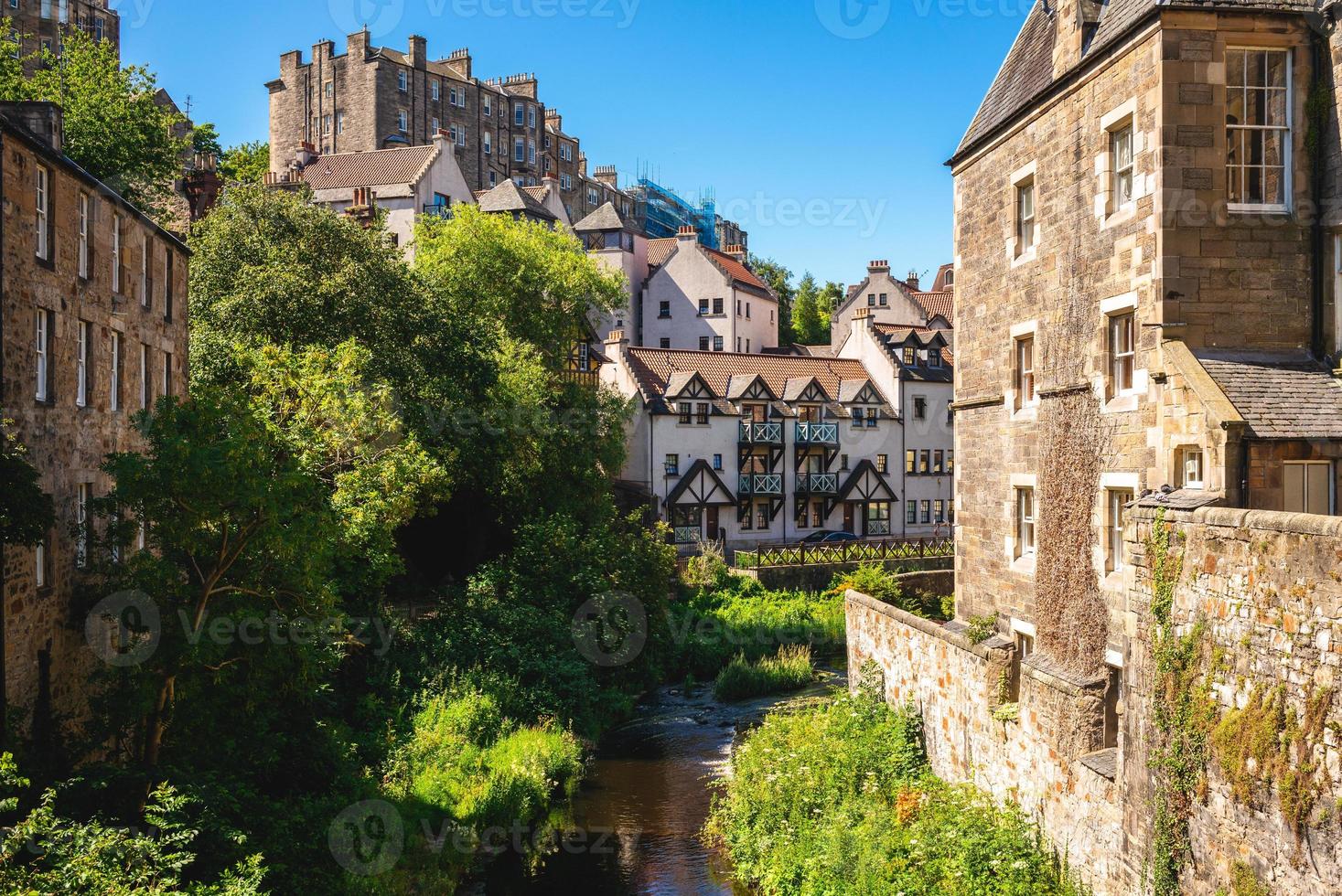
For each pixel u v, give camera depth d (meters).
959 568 20.97
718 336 62.66
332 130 75.56
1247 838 9.85
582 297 42.72
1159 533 11.40
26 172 14.77
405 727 22.36
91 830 11.22
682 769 23.19
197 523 13.87
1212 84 13.62
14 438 13.07
